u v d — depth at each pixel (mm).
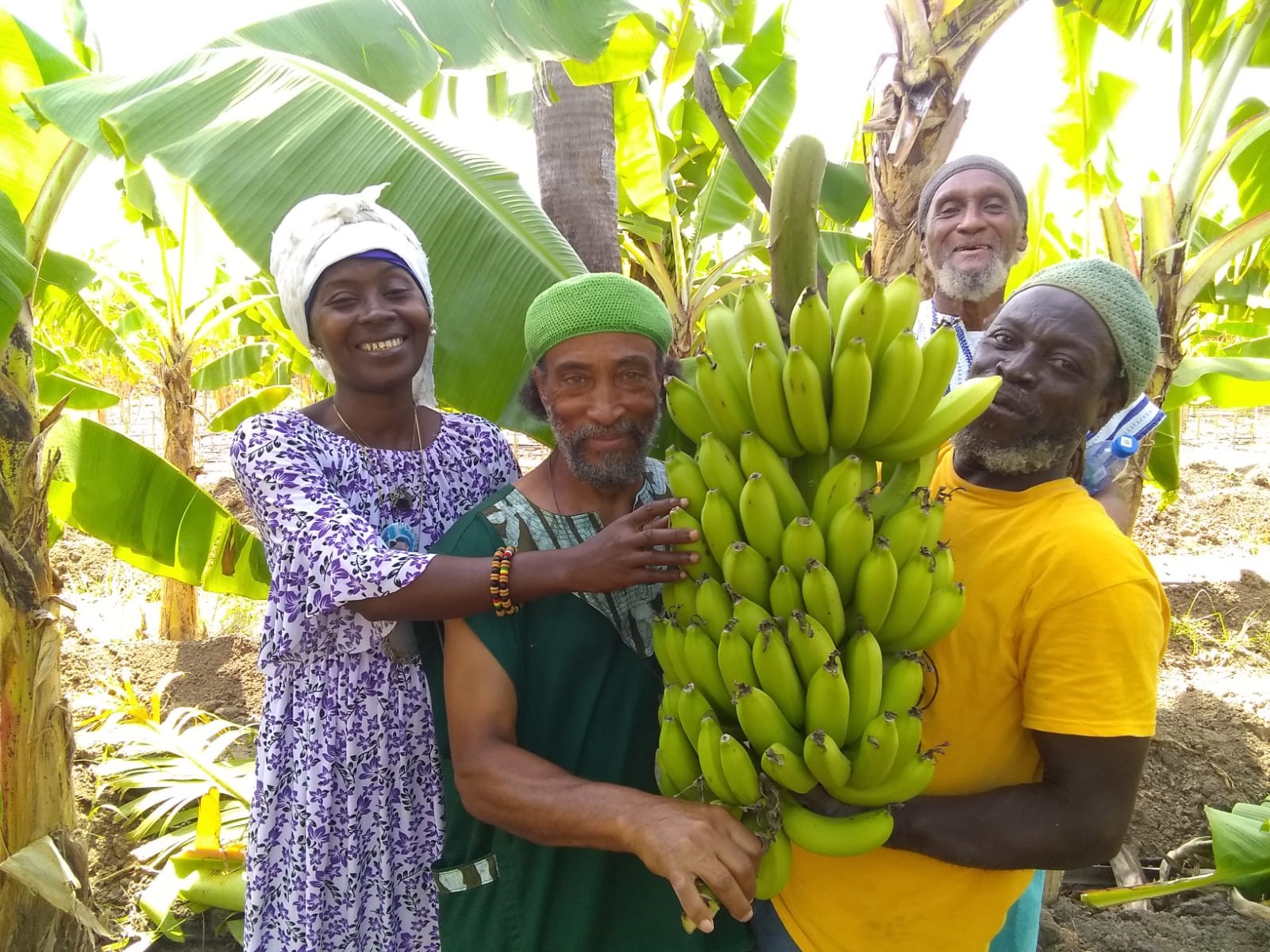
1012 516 1540
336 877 1925
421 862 2021
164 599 7102
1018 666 1492
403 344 1989
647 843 1340
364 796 1946
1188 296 3598
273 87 2420
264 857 1945
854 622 1373
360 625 1906
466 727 1613
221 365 8758
